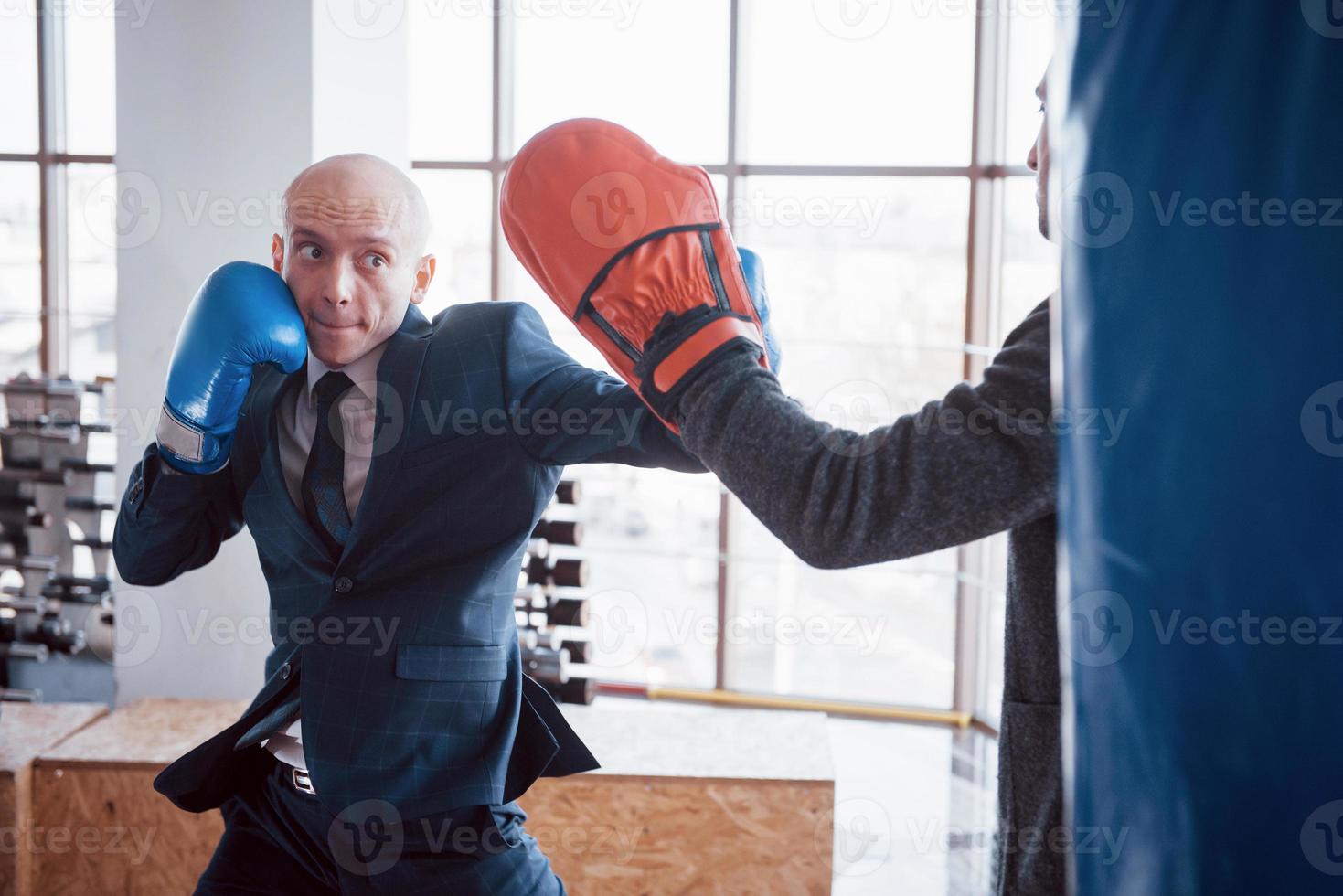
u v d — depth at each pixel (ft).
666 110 18.24
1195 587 1.46
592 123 2.91
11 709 11.32
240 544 12.71
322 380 5.17
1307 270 1.37
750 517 18.48
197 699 12.07
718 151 18.11
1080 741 1.60
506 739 5.09
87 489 14.44
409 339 5.18
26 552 14.69
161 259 12.63
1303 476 1.38
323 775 4.89
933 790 14.88
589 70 18.44
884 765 15.85
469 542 5.03
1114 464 1.54
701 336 2.66
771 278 18.10
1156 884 1.49
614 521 18.65
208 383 4.80
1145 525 1.51
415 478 4.97
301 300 4.99
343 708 4.90
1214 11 1.42
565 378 4.98
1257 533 1.41
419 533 4.96
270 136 12.41
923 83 17.51
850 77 17.71
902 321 17.88
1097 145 1.54
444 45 18.51
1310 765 1.38
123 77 12.46
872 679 18.49
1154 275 1.49
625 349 2.83
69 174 18.97
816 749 10.44
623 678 18.88
